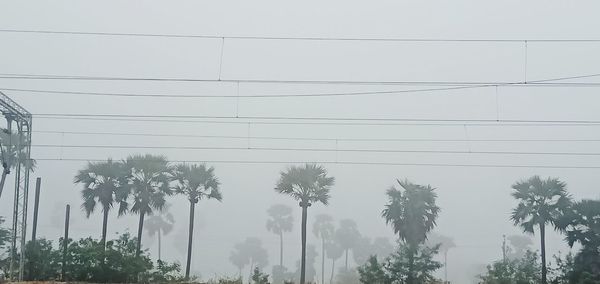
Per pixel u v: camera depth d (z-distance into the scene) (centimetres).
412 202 4253
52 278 4019
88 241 4147
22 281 3638
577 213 3950
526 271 4009
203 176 4669
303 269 4403
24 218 3691
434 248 4216
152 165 4603
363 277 4156
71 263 3994
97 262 3994
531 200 4144
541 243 4066
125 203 4559
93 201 4538
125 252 4116
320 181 4509
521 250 8750
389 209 4288
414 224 4216
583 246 3888
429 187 4359
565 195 4069
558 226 3988
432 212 4306
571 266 3906
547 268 3981
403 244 4191
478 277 4225
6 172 3588
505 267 4094
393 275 4109
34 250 4072
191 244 4628
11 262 3659
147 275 4081
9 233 4381
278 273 9769
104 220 4541
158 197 4619
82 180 4559
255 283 4256
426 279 4103
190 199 4703
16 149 3716
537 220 4053
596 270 3800
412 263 4106
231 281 4203
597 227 3856
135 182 4581
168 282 4066
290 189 4494
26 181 3684
